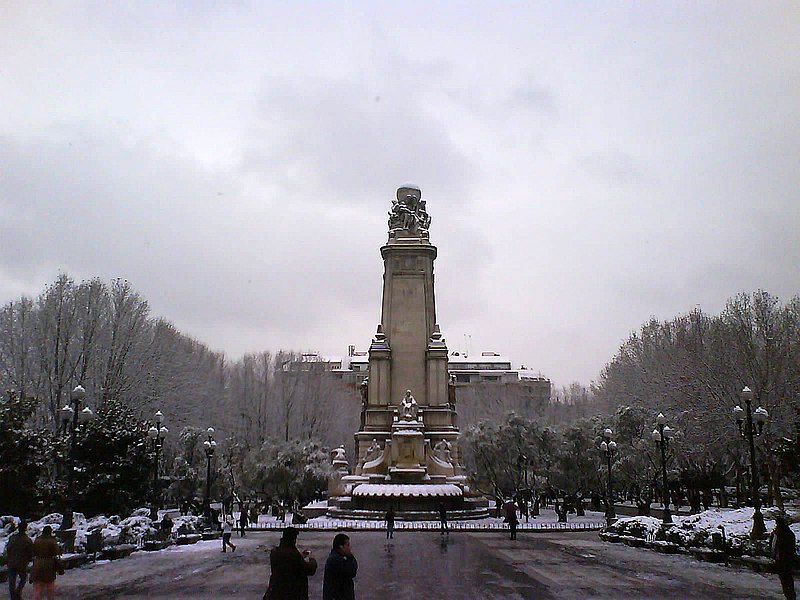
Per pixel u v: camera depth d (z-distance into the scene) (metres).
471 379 124.50
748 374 48.34
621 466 51.12
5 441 31.95
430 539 33.94
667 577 20.56
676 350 60.47
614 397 69.56
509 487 56.38
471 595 17.36
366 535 36.22
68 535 24.03
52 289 53.84
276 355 89.31
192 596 17.20
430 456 51.94
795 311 53.19
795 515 31.38
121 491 36.47
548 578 20.41
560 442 55.16
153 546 28.77
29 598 16.39
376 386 55.97
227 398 75.94
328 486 59.88
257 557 26.28
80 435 36.94
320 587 19.41
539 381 122.38
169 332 66.69
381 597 17.09
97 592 17.86
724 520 29.02
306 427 79.88
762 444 44.56
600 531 34.62
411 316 58.00
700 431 48.41
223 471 55.34
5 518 29.27
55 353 52.19
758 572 21.70
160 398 56.41
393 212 60.94
